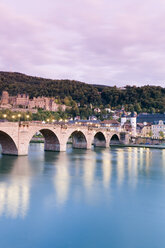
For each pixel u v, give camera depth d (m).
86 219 37.12
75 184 56.56
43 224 35.06
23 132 95.69
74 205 42.47
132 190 52.59
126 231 33.94
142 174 71.25
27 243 30.25
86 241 31.11
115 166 85.62
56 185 54.88
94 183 58.09
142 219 37.69
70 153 121.06
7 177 61.47
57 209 40.41
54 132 115.06
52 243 30.42
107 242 31.00
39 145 175.75
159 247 30.11
